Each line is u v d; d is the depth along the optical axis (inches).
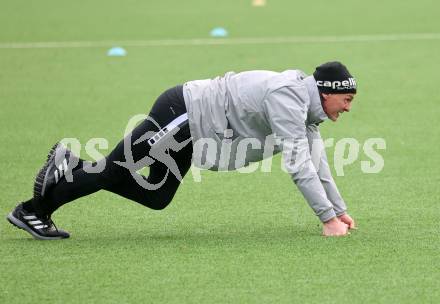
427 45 1437.0
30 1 2170.3
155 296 455.5
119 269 497.4
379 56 1347.2
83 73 1246.3
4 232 580.7
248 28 1676.9
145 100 1064.8
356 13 1868.8
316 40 1508.4
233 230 582.6
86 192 546.3
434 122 936.9
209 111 538.6
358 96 1075.9
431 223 593.6
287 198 669.9
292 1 2139.5
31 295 458.3
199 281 476.4
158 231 581.9
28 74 1242.6
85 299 451.8
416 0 2079.2
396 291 460.8
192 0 2212.1
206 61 1327.5
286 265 501.4
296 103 531.2
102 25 1729.8
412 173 743.1
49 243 551.8
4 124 946.7
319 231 575.2
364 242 546.0
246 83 540.1
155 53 1405.0
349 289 463.5
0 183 719.7
